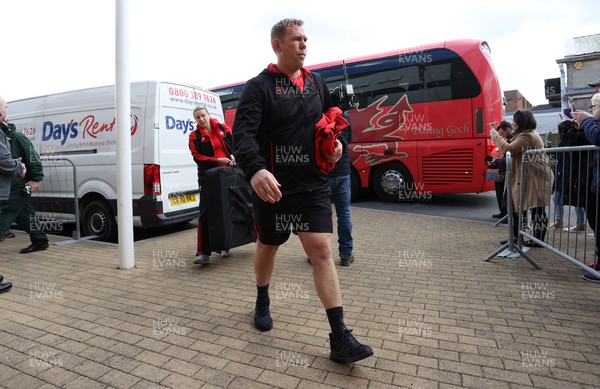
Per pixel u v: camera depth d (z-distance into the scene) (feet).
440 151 29.91
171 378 7.45
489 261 14.98
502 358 7.92
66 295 11.98
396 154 31.50
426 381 7.18
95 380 7.43
